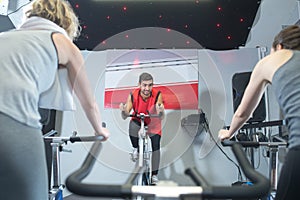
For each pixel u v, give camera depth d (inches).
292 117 42.6
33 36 41.1
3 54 38.5
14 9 130.2
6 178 35.1
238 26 145.0
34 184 37.3
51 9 46.4
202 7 134.8
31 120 37.2
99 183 27.4
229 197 25.0
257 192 25.3
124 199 28.9
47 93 44.6
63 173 121.7
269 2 151.3
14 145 35.3
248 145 58.8
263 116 120.1
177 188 26.1
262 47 156.9
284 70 45.1
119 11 138.9
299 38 48.6
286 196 43.6
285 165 44.6
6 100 36.0
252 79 50.6
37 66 39.2
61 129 135.6
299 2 134.0
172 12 138.9
